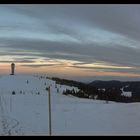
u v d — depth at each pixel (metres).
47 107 32.69
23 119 25.75
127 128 21.25
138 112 28.78
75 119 25.50
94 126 22.33
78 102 38.97
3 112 29.23
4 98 39.25
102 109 31.41
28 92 46.88
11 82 55.06
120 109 30.97
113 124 22.95
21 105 33.88
